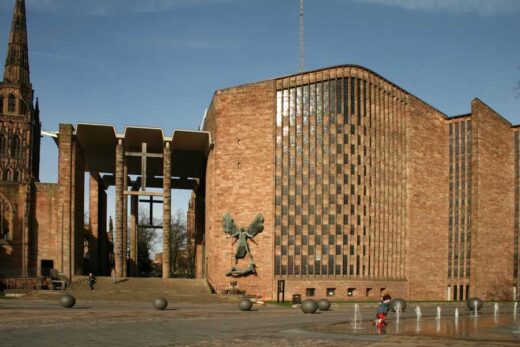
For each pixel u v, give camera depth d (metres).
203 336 22.50
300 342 20.98
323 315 36.19
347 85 59.28
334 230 57.06
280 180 57.25
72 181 57.66
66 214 56.94
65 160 57.56
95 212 72.94
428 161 67.19
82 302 44.00
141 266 105.12
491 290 68.50
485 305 58.16
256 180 56.94
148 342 20.30
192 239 101.50
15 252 55.72
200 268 74.94
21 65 129.88
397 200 62.69
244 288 55.56
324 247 56.72
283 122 58.03
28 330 23.02
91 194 73.50
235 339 21.62
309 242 56.69
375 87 61.31
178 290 52.06
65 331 22.98
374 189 59.94
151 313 33.56
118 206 58.81
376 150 60.66
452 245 68.31
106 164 73.31
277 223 56.59
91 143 64.44
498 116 73.19
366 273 57.84
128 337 21.61
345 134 58.66
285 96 58.41
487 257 68.31
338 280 56.34
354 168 58.59
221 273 55.97
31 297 44.66
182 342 20.48
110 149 66.94
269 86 58.09
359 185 58.66
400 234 62.62
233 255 56.09
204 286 54.50
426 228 65.81
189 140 63.06
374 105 60.94
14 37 130.88
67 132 57.91
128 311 34.62
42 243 56.50
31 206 56.81
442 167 69.44
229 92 58.56
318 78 58.91
